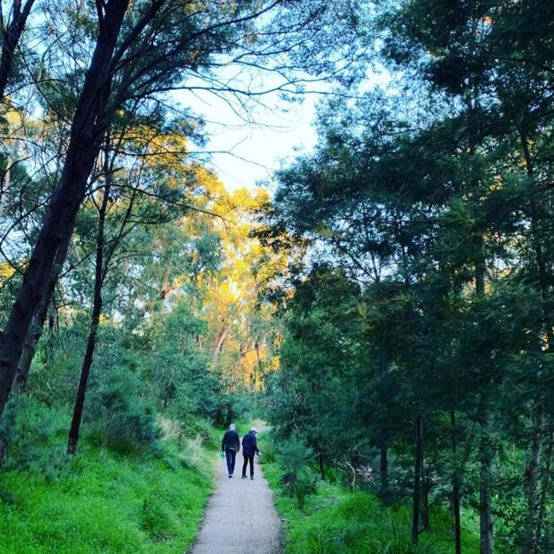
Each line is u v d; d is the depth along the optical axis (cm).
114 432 1298
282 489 1437
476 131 637
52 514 701
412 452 975
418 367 626
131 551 716
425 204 808
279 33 450
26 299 319
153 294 1992
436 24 627
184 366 2300
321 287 1147
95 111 350
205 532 972
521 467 867
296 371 1694
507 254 614
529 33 477
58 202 334
